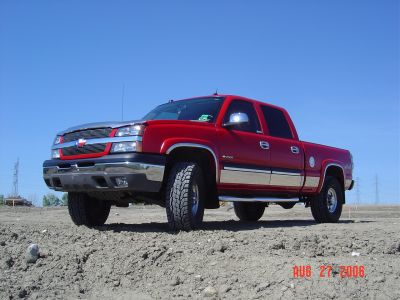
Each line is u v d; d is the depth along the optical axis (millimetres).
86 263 4828
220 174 6902
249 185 7469
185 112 7613
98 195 6902
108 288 4324
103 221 7730
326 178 9391
